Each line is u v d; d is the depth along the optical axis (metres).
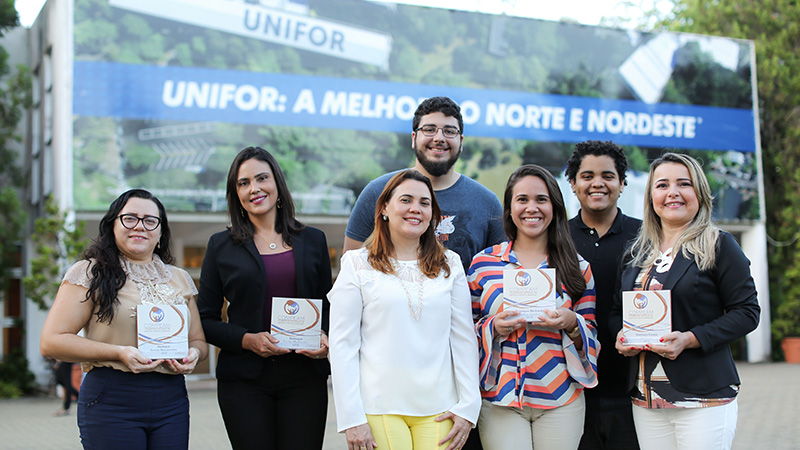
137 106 13.71
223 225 15.62
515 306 3.64
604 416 4.04
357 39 15.22
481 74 16.05
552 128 16.47
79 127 13.38
